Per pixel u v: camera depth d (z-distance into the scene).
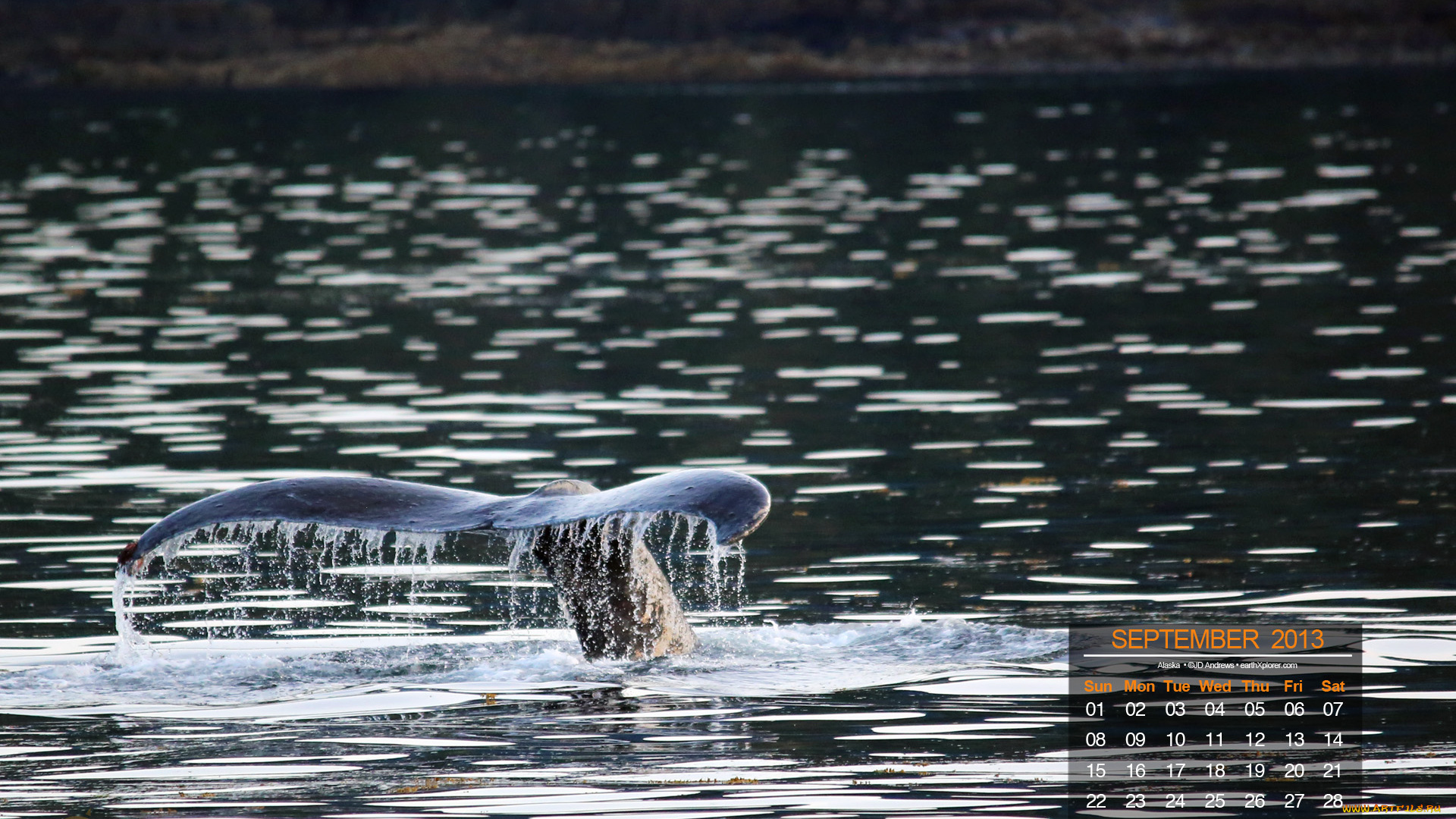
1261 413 67.75
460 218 140.38
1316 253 110.69
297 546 51.59
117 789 30.88
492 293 103.25
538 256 119.25
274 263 116.75
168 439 66.00
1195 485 56.88
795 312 94.62
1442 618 41.69
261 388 75.75
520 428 67.62
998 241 121.44
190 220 140.00
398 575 48.34
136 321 93.75
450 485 58.47
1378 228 121.12
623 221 137.50
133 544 35.09
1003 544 50.41
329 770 31.73
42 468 61.28
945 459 61.78
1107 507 54.47
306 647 41.00
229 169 176.25
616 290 103.75
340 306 98.88
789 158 178.25
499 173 171.25
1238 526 51.62
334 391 75.31
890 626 41.69
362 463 61.94
